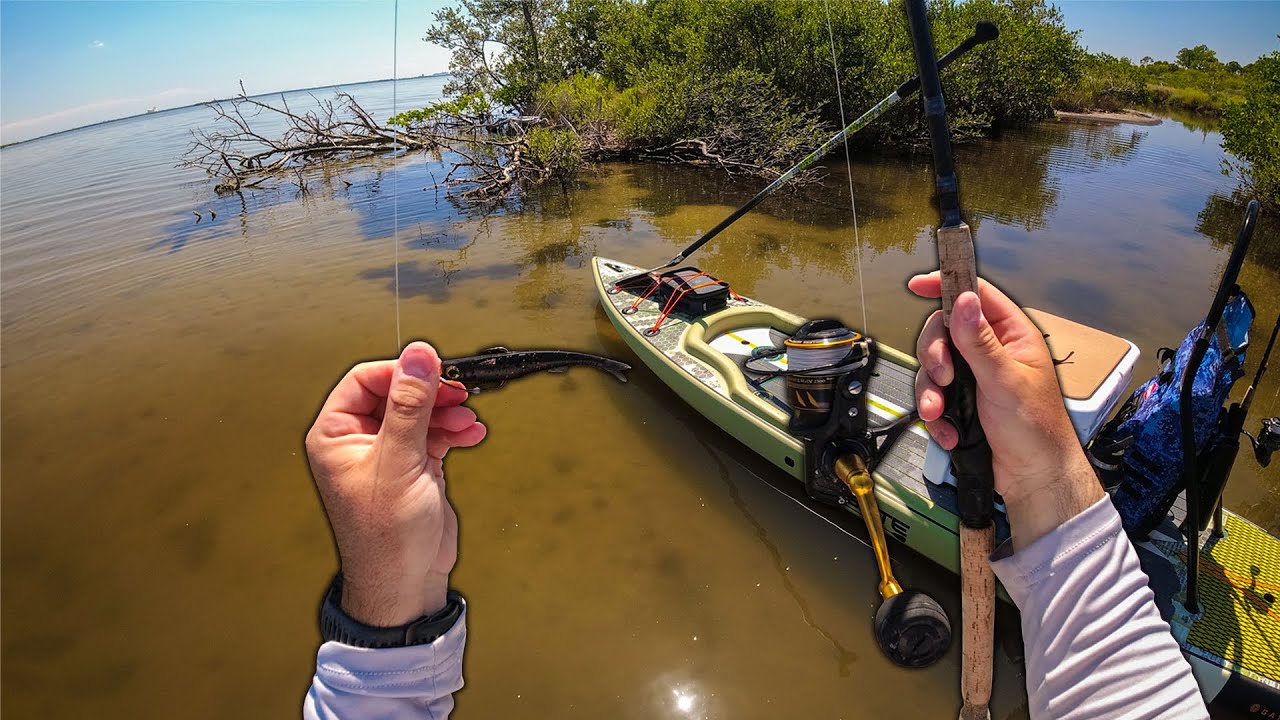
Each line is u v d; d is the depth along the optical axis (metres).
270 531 4.51
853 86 14.70
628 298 6.52
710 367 5.30
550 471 4.85
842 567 4.02
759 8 14.72
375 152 17.64
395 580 0.72
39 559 4.34
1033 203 10.85
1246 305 2.82
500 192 12.20
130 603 4.00
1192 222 9.61
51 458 5.28
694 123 14.38
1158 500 3.08
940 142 0.84
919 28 0.84
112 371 6.51
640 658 3.53
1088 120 21.47
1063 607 0.77
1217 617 2.92
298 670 3.59
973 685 1.12
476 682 3.41
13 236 11.43
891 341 6.40
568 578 3.99
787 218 10.59
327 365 6.51
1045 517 0.80
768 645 3.58
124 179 16.52
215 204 12.88
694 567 4.05
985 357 0.78
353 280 8.49
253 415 5.75
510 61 20.92
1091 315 6.77
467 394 0.85
